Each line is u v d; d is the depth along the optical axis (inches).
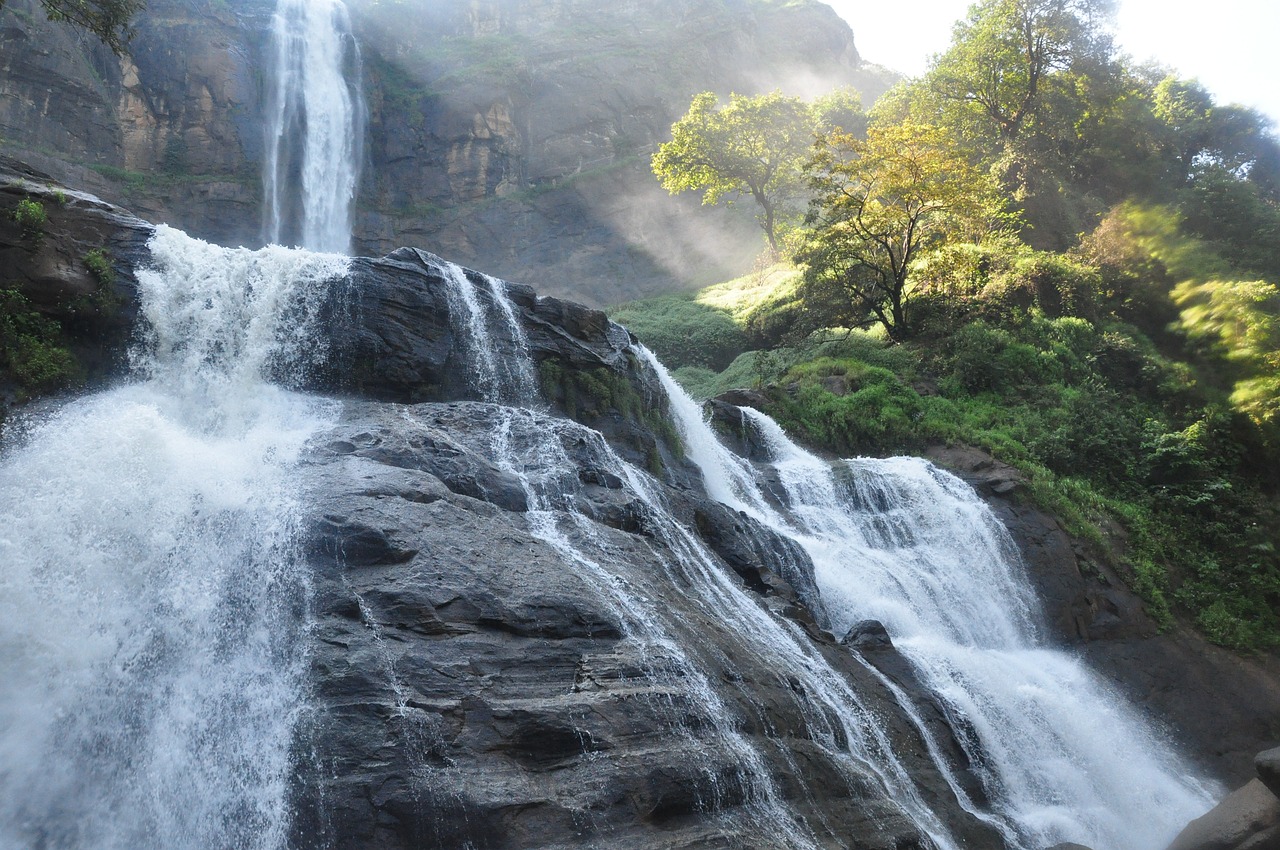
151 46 2165.4
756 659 504.4
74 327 629.3
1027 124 1974.7
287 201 2266.2
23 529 421.1
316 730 355.6
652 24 3117.6
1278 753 544.4
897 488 943.7
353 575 419.2
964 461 1080.2
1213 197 1663.4
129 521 440.8
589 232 2556.6
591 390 812.6
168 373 646.5
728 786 401.4
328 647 382.6
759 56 3353.8
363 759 348.5
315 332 695.7
